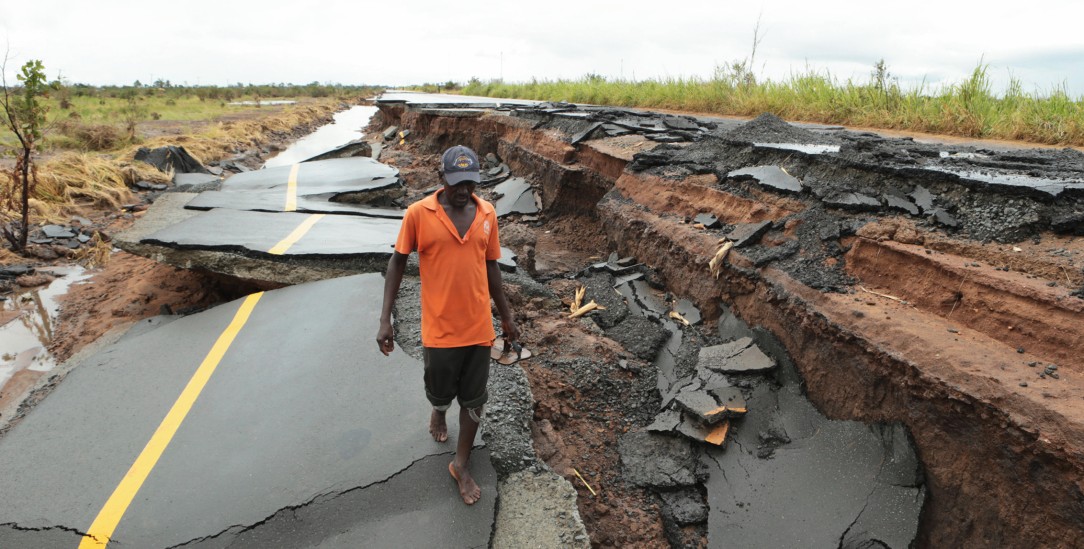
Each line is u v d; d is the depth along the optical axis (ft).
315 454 11.76
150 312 21.79
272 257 20.18
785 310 15.85
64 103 85.40
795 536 12.00
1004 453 10.23
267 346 15.56
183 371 14.64
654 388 17.08
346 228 24.22
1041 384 10.22
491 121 52.80
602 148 33.63
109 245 30.14
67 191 37.19
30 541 10.03
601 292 22.88
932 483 11.53
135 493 10.89
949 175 15.92
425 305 10.15
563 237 34.50
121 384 14.25
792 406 14.70
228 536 10.12
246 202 28.58
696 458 14.40
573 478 13.76
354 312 16.94
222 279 22.50
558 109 47.16
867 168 18.07
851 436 13.07
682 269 21.21
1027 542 9.85
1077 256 12.16
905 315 13.28
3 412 16.06
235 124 78.38
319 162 39.73
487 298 10.24
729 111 46.19
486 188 44.78
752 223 19.79
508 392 14.02
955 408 11.07
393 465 11.47
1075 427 9.19
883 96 35.91
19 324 21.77
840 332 13.80
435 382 10.53
